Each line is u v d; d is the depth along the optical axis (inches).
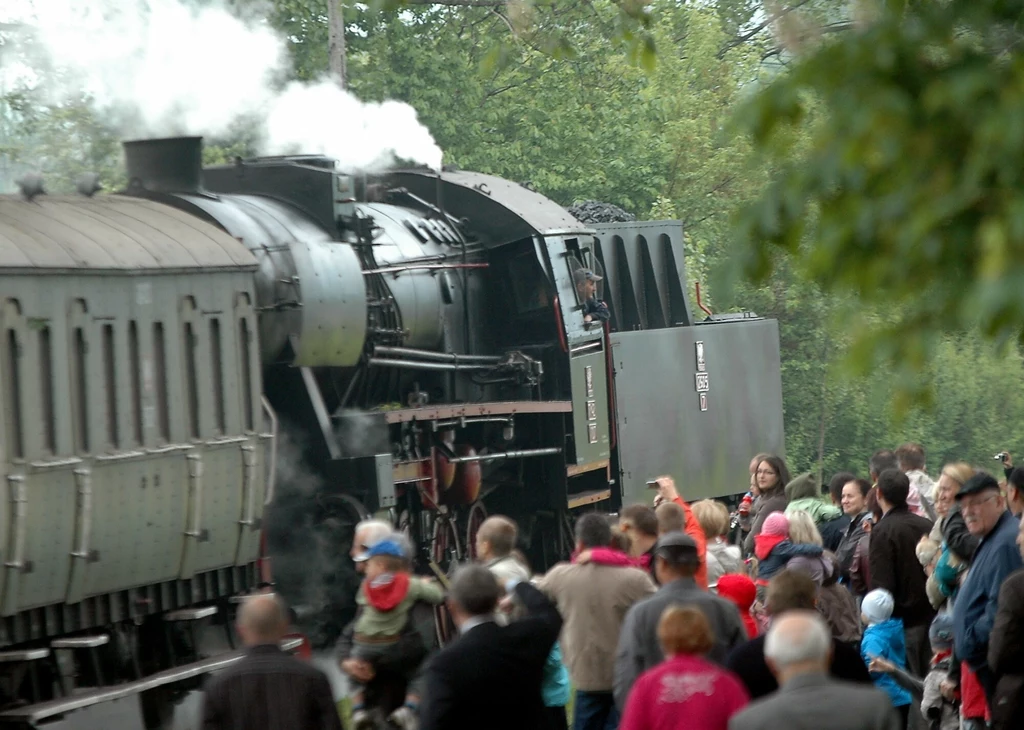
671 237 3088.1
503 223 2481.5
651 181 5265.8
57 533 1380.4
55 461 1376.7
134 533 1489.9
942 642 1393.9
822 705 810.8
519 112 5014.8
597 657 1263.5
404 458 2078.0
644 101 5260.8
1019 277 513.3
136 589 1518.2
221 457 1636.3
